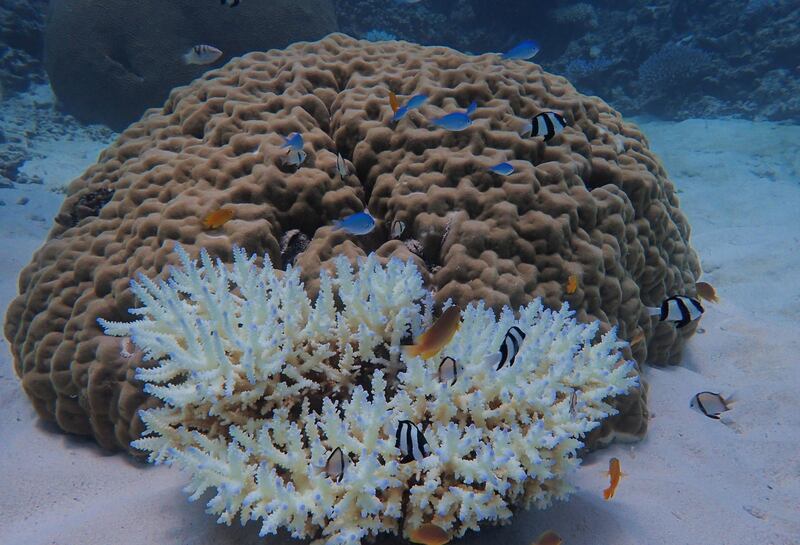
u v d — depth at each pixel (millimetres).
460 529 430
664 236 841
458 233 649
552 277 660
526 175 684
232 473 416
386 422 434
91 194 796
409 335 523
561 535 488
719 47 2863
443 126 692
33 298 705
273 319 482
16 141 1897
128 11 1874
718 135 2494
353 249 649
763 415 726
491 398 472
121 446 620
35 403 663
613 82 3170
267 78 850
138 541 469
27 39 2371
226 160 713
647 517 519
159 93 1926
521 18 3311
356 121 763
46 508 528
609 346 525
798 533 522
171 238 650
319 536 440
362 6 3170
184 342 493
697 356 898
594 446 625
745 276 1259
